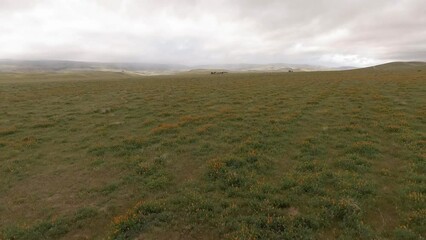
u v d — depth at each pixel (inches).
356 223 343.0
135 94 1557.6
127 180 506.6
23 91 1786.4
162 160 582.9
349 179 452.4
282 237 329.4
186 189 457.1
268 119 874.1
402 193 404.5
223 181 478.0
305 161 544.4
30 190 493.4
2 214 422.0
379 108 969.5
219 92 1533.0
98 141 751.7
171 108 1132.5
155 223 366.3
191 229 355.9
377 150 583.2
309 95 1320.1
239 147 625.6
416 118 820.0
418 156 531.5
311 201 398.3
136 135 783.1
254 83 1969.7
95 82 2546.8
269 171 510.9
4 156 659.4
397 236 320.5
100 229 374.3
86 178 530.3
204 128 790.5
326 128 751.1
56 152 683.4
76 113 1099.9
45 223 386.3
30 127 910.4
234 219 366.9
